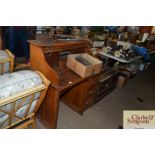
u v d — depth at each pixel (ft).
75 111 8.41
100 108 9.12
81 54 7.85
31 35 11.23
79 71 6.91
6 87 4.35
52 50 6.34
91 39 11.23
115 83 11.41
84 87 7.54
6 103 4.21
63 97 8.77
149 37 17.37
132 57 10.62
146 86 13.03
